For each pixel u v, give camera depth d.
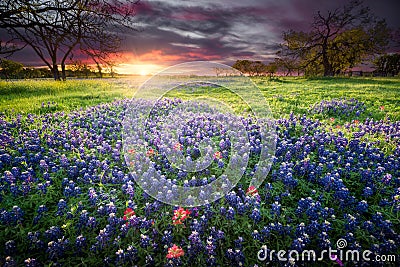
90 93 21.78
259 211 5.57
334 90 23.19
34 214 5.81
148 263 4.66
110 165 7.85
